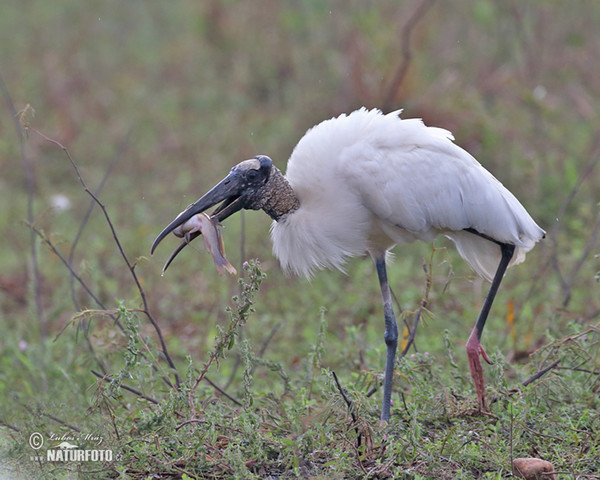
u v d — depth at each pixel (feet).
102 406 26.37
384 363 31.07
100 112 66.74
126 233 49.78
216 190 27.91
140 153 60.08
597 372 28.63
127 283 43.45
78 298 41.86
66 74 72.49
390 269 43.93
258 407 28.14
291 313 40.42
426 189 27.99
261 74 68.49
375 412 27.66
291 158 29.14
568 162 48.83
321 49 67.72
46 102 68.33
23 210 52.75
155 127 64.39
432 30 65.51
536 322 37.45
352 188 28.12
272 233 29.73
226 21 74.84
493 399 27.76
